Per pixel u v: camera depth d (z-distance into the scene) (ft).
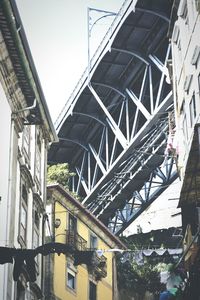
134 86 141.18
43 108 92.63
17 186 82.79
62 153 169.89
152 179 159.12
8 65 79.56
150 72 128.16
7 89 80.79
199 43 73.15
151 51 126.93
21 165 85.51
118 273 141.38
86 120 155.53
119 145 166.81
